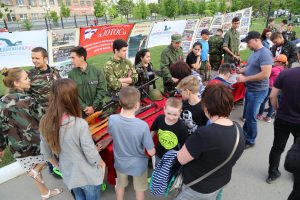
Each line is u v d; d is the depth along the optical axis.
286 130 2.65
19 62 4.90
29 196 3.01
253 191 2.99
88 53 5.80
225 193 2.95
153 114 3.12
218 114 1.55
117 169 2.35
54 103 1.81
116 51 3.47
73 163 1.96
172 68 3.12
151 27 7.37
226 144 1.49
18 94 2.35
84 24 30.83
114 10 33.91
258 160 3.60
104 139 2.58
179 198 1.85
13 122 2.30
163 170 1.91
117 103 3.10
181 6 37.06
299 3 24.06
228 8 39.50
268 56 3.21
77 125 1.86
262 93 3.47
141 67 3.91
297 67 2.39
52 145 1.88
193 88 2.39
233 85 4.57
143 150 2.28
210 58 6.89
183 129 2.30
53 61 5.16
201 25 9.09
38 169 2.69
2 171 3.29
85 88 3.20
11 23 28.17
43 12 47.16
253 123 3.71
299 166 1.70
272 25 9.77
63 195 2.96
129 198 2.89
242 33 11.02
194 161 1.64
